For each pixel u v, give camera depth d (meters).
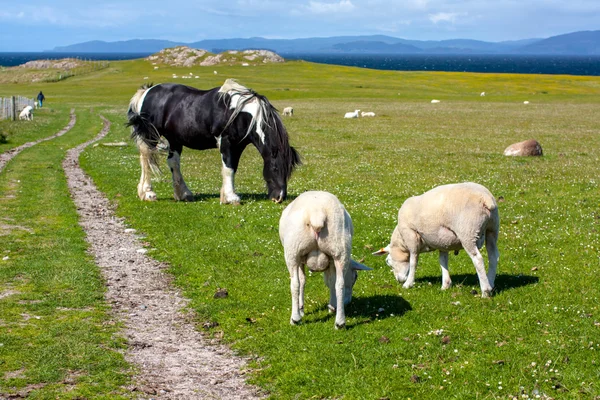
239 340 8.59
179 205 17.45
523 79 110.31
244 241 13.63
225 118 16.77
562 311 8.95
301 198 8.62
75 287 10.71
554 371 7.09
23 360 7.70
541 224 14.90
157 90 17.88
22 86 98.25
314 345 8.14
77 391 6.98
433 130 42.00
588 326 8.32
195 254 12.70
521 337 8.09
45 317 9.30
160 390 7.15
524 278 10.71
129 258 12.72
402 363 7.54
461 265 11.72
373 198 18.42
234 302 10.01
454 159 27.89
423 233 9.94
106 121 49.06
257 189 20.86
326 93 83.00
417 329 8.55
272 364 7.74
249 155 31.75
